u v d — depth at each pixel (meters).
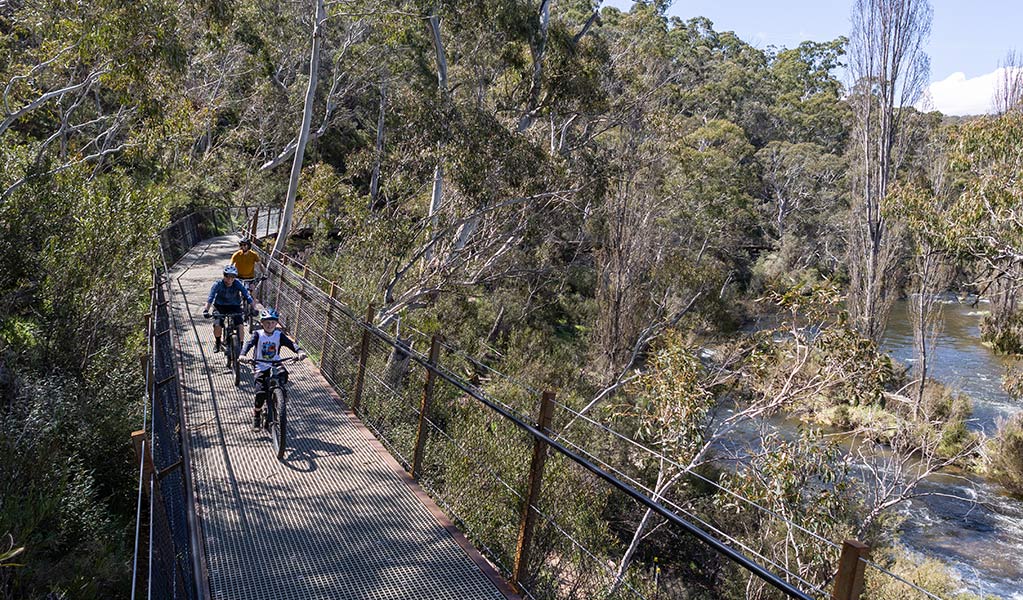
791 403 13.00
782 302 13.39
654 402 13.53
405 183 22.38
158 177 27.59
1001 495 21.98
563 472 9.76
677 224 43.22
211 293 10.98
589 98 25.58
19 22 18.72
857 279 37.31
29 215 12.27
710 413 17.14
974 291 38.22
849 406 22.81
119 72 18.09
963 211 24.83
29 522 6.43
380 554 5.55
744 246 54.28
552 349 29.97
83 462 8.59
